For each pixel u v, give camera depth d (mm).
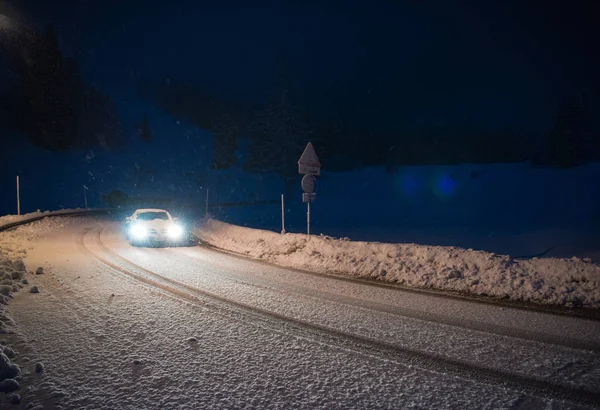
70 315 5867
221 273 9461
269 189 68812
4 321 5492
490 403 3430
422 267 8836
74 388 3604
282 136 61875
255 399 3451
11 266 9008
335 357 4445
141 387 3645
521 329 5465
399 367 4191
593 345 4883
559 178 59125
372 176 74625
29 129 61594
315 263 10570
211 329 5352
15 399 3342
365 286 8148
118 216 35906
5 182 47250
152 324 5512
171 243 15047
